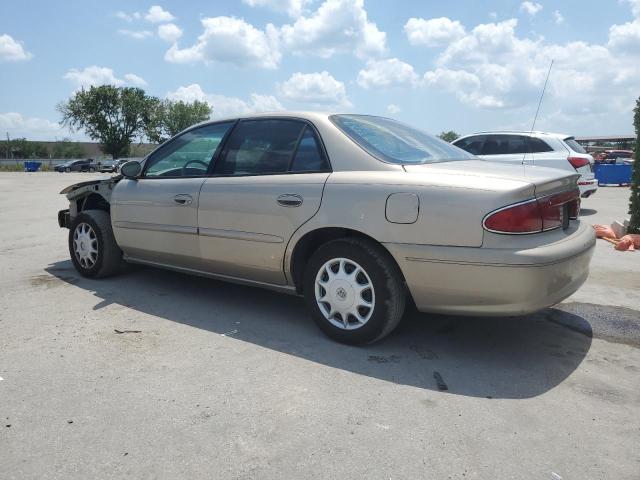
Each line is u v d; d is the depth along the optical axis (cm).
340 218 347
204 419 267
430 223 317
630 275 564
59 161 7438
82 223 533
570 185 356
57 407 279
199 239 429
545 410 278
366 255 341
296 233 369
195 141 453
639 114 738
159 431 256
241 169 413
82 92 7131
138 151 7869
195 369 325
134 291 492
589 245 341
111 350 354
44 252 679
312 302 374
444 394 295
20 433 255
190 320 414
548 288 306
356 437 252
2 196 1659
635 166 739
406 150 381
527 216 305
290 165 386
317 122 384
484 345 366
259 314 429
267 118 414
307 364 333
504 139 1060
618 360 343
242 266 407
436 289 322
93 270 527
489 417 271
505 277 301
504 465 231
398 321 351
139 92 7412
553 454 239
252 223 392
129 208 484
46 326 399
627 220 779
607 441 250
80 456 237
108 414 272
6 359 338
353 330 356
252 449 242
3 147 9975
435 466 230
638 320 417
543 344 369
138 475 225
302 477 223
